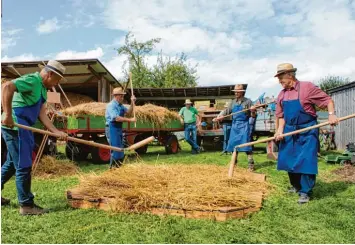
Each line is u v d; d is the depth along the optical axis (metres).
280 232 3.32
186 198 3.89
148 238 3.18
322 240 3.14
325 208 4.06
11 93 3.65
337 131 13.28
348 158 8.10
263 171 6.94
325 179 6.11
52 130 4.27
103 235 3.27
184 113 11.67
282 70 4.64
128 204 3.95
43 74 4.05
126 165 5.50
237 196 3.98
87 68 16.12
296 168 4.48
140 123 10.39
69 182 5.93
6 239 3.17
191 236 3.23
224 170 5.70
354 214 3.86
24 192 3.88
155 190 4.15
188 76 35.84
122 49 34.41
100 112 8.97
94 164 8.71
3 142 4.27
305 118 4.61
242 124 7.01
